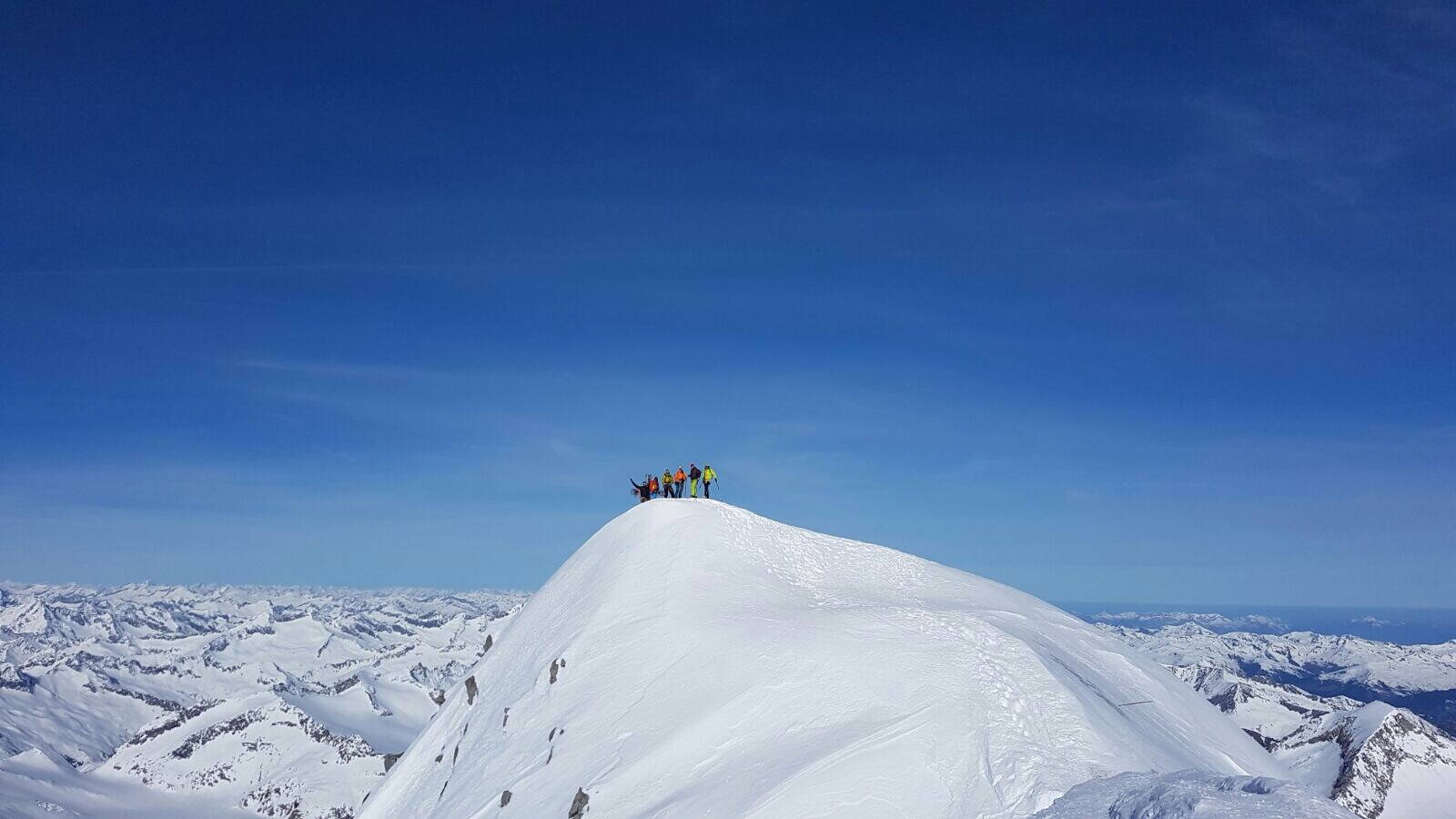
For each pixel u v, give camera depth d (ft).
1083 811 99.71
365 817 212.64
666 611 183.42
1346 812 82.02
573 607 209.15
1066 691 134.41
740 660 156.56
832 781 116.98
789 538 226.38
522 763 165.68
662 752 142.20
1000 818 106.42
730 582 194.80
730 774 129.49
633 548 214.28
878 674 141.69
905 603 193.57
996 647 148.77
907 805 111.75
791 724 136.77
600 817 135.13
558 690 178.60
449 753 204.95
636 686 164.04
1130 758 118.93
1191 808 87.61
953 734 122.83
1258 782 90.27
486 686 214.48
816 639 155.94
